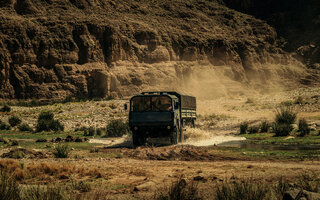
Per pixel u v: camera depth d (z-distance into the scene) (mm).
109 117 59312
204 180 11547
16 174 12336
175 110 25875
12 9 107938
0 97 89438
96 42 108250
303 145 22688
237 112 59062
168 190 9938
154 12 151625
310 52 184375
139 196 9570
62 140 31391
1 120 55875
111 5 137875
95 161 17328
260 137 29641
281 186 8961
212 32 151625
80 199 8953
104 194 9969
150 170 14273
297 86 147625
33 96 93250
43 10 115375
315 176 11523
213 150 21500
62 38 103625
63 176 12688
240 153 19672
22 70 94875
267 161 16406
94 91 101000
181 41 130500
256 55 151000
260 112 55750
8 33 96812
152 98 25203
